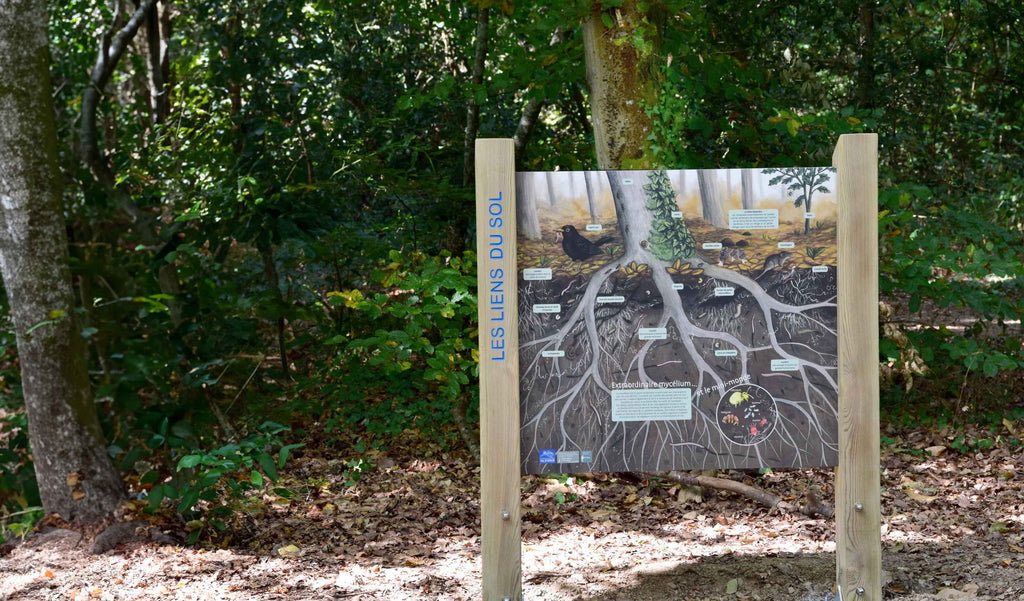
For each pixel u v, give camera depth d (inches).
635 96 204.1
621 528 200.8
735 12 311.7
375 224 343.6
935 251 250.2
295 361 356.2
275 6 323.0
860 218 131.8
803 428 134.1
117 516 198.4
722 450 133.6
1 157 192.1
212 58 336.5
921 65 357.4
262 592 164.2
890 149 348.8
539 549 187.9
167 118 328.5
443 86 260.5
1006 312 257.8
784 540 183.0
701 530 195.5
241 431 263.4
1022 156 429.7
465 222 320.2
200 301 259.8
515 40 281.3
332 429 301.6
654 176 132.0
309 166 316.2
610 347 132.3
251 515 215.8
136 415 216.2
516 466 130.6
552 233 131.3
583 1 196.9
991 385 288.4
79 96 275.0
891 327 264.8
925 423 277.4
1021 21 362.9
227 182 298.2
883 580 156.2
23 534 196.9
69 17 396.5
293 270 379.2
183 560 181.9
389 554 190.2
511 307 129.5
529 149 327.3
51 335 195.3
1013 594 144.9
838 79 401.7
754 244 133.0
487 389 130.0
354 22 360.2
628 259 132.3
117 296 236.7
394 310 227.0
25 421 225.9
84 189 244.7
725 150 265.3
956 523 191.3
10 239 193.3
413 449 284.2
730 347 133.3
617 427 132.7
